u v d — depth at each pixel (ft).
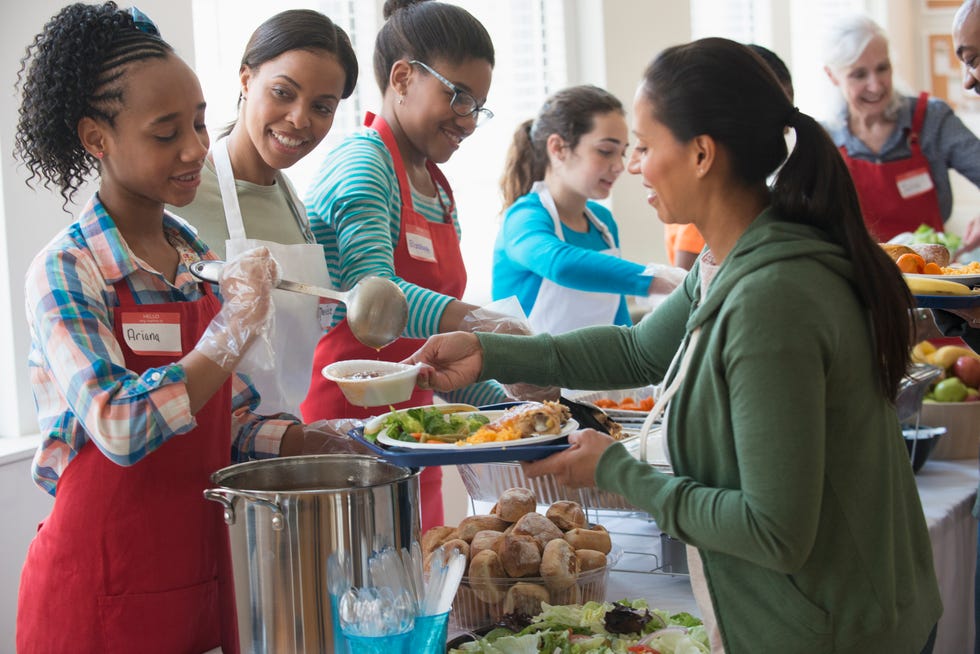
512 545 4.90
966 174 13.35
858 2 20.86
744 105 3.99
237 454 5.24
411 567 4.10
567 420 4.95
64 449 4.50
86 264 4.41
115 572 4.43
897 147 13.41
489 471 6.33
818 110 20.13
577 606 4.81
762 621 3.98
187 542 4.57
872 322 4.01
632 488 4.08
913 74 21.42
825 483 3.94
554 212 10.08
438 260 7.51
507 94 14.29
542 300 10.02
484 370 5.29
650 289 9.25
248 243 6.03
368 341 4.84
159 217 4.86
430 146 7.29
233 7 10.93
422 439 4.75
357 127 12.23
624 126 9.89
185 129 4.48
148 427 4.09
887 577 3.96
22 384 8.18
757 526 3.68
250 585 4.08
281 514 4.00
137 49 4.41
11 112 7.90
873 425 3.99
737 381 3.75
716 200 4.16
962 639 7.39
